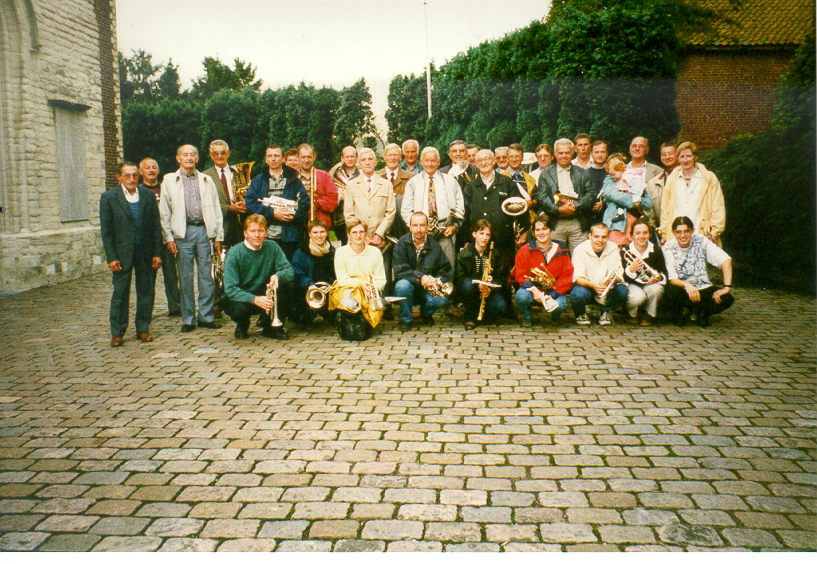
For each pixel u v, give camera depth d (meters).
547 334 6.42
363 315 6.23
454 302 7.14
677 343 6.02
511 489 3.22
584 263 6.70
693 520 2.93
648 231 6.61
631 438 3.84
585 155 7.74
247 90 32.03
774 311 7.50
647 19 10.98
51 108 10.58
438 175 7.18
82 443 3.81
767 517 2.95
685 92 19.28
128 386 4.86
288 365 5.40
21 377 5.09
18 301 8.66
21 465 3.52
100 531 2.87
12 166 9.80
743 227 9.43
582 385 4.81
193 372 5.22
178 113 31.88
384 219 7.14
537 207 7.54
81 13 11.46
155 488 3.26
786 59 18.81
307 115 32.00
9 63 9.70
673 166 7.71
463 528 2.87
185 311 6.75
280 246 6.93
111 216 6.04
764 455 3.60
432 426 4.04
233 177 7.66
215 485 3.29
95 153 11.98
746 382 4.86
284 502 3.12
